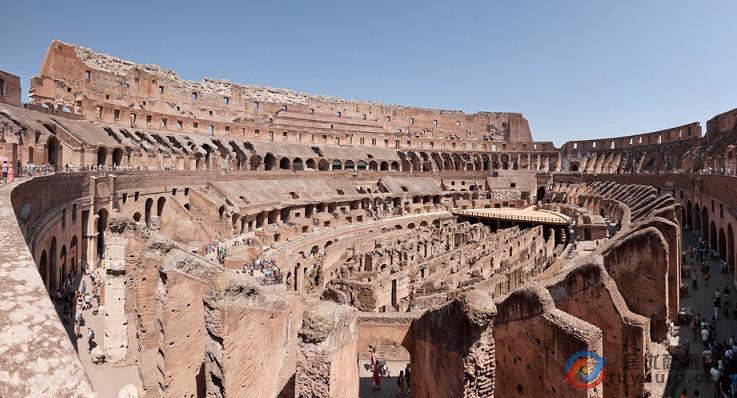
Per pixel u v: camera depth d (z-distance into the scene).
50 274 29.38
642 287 21.48
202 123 68.56
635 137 88.38
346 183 76.50
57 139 41.72
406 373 22.64
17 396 4.35
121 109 57.41
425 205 80.69
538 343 15.00
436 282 32.12
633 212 42.00
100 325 25.92
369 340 20.61
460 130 116.69
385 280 30.08
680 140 73.81
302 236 54.09
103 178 38.28
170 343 15.52
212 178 56.34
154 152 55.66
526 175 98.00
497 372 17.78
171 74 79.19
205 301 13.46
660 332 21.09
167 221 47.00
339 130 89.31
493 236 52.41
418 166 97.12
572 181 90.19
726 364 19.67
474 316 12.14
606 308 17.50
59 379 4.65
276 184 64.25
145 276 17.94
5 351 4.83
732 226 34.78
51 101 59.03
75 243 34.66
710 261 38.97
